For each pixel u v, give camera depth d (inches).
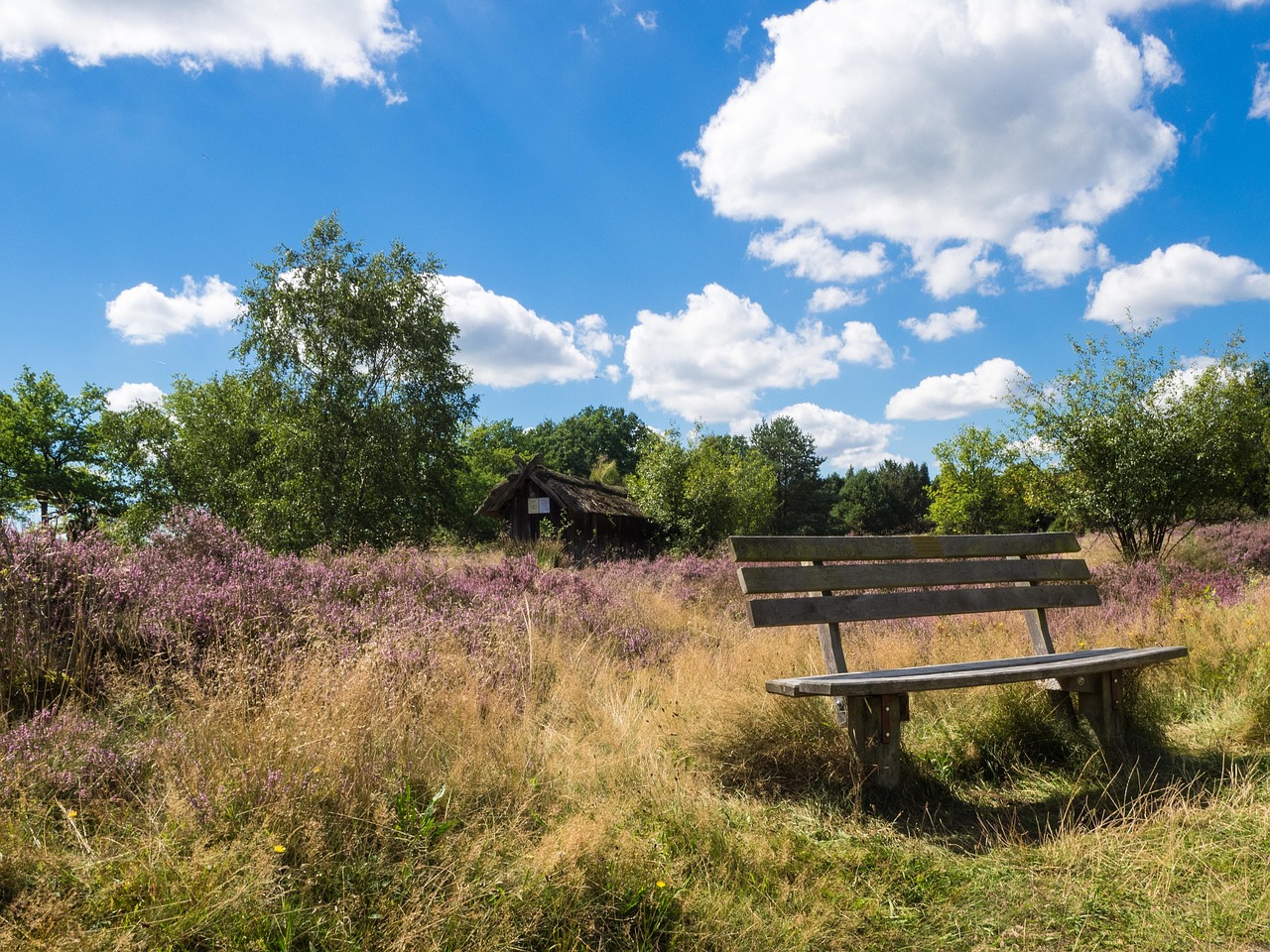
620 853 100.6
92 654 156.9
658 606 319.3
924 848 118.1
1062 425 510.0
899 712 138.2
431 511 987.9
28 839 91.7
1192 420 485.1
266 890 84.9
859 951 92.0
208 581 203.6
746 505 1146.7
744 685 182.1
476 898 87.7
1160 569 390.6
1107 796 137.4
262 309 939.3
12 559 160.6
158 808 100.7
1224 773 145.8
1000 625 243.4
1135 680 167.9
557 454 2967.5
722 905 96.2
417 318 991.0
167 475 1224.2
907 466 2783.0
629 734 152.8
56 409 1525.6
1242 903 97.6
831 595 155.5
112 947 74.8
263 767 106.0
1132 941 92.8
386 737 120.8
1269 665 190.2
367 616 205.0
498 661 190.7
